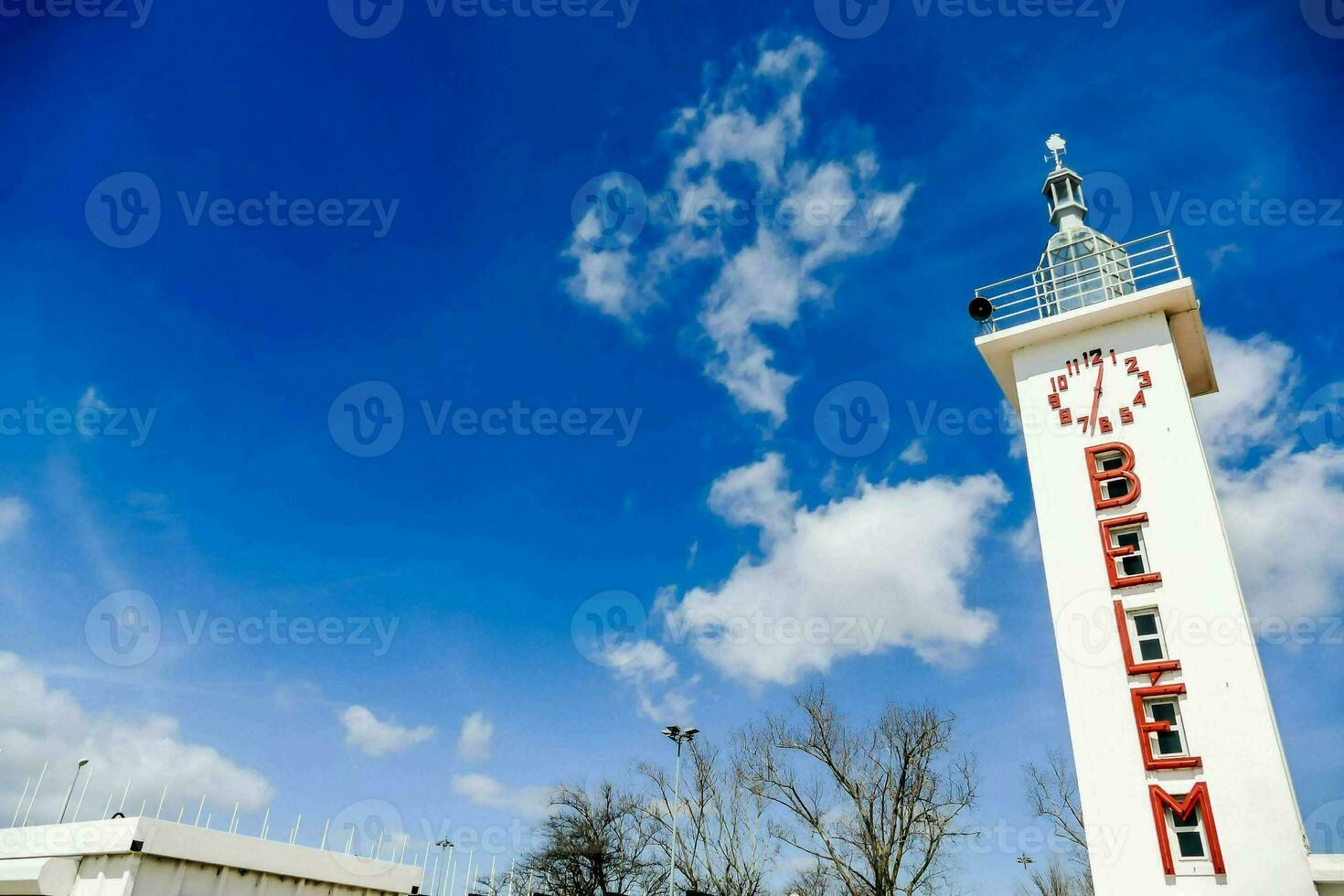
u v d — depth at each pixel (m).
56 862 16.45
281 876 18.86
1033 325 27.86
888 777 40.38
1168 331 26.14
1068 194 32.88
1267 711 20.59
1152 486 24.47
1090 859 21.34
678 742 44.88
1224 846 19.84
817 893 46.38
